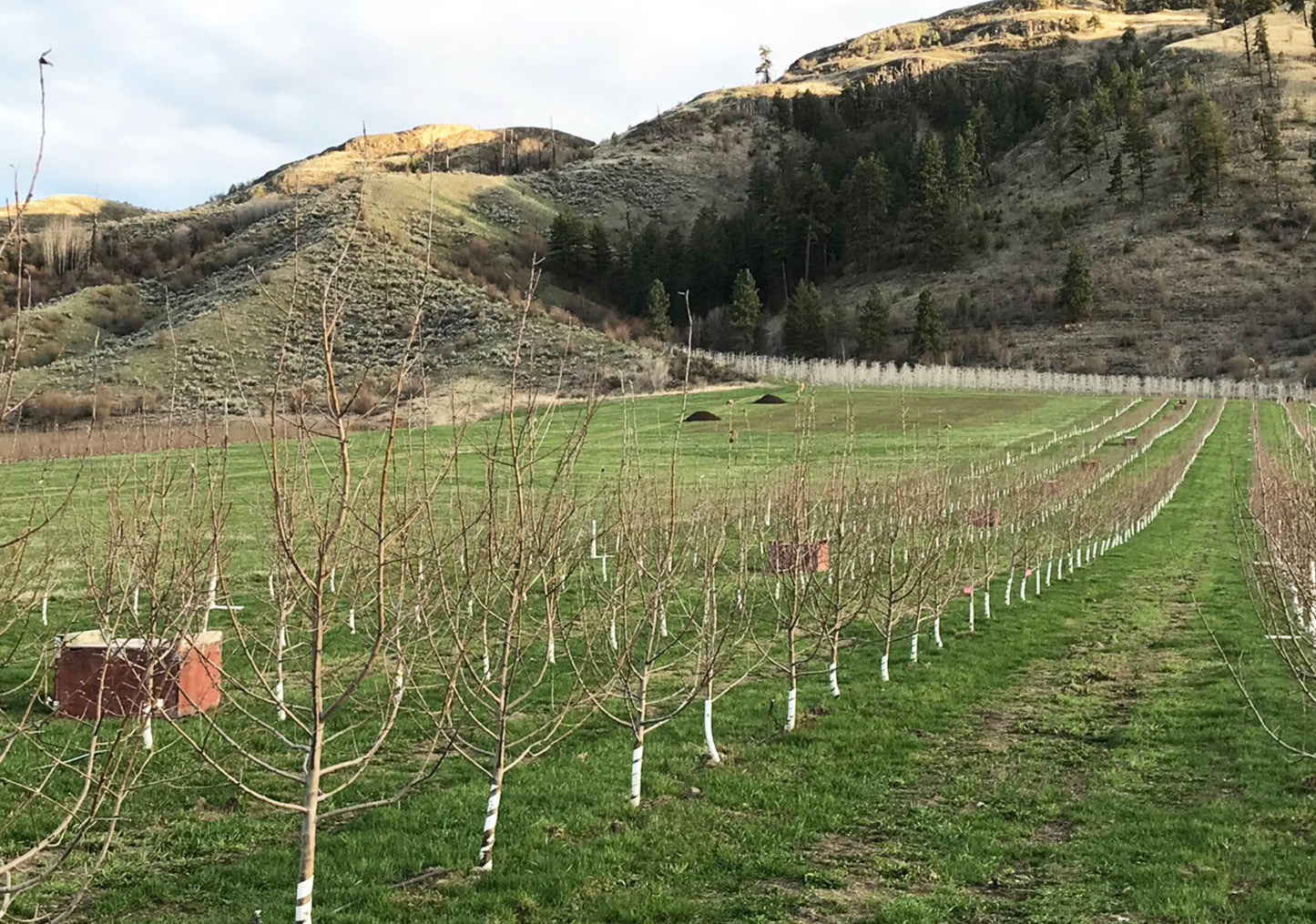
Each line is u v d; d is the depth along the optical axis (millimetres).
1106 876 9727
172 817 10836
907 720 15297
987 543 27797
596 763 12859
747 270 136875
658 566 12227
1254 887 9289
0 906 5676
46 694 14922
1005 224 164875
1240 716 15211
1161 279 130750
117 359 70812
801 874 9648
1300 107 170250
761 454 50219
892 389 95938
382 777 12297
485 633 10148
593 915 8672
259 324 77188
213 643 14508
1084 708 16250
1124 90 193875
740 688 17125
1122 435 70062
